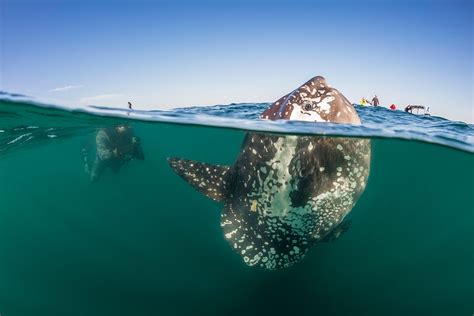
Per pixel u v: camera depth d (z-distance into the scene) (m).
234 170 5.27
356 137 4.54
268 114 5.27
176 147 28.11
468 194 26.83
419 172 22.86
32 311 8.05
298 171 4.58
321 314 6.83
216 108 12.61
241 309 7.27
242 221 5.25
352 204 4.84
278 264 5.10
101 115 9.08
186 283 9.26
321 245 11.36
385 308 7.22
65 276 10.53
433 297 8.06
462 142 8.86
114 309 7.83
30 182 40.59
